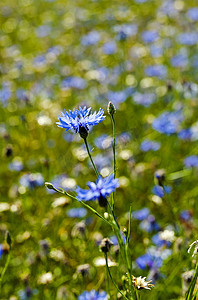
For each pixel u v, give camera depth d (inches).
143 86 63.5
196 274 27.3
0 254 36.7
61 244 41.0
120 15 87.6
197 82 62.6
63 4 109.3
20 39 94.1
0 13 110.4
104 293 31.7
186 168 47.2
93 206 43.2
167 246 36.4
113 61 75.6
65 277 37.0
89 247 38.5
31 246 41.2
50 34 92.1
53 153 54.0
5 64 77.7
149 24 83.7
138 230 41.2
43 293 36.7
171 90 57.1
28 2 114.3
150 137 52.7
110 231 40.6
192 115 56.7
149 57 72.4
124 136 52.1
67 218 42.8
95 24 90.7
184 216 38.8
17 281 38.8
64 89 63.5
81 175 47.3
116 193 44.9
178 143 52.4
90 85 66.1
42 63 74.8
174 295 35.3
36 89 68.0
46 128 55.2
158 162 49.0
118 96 59.3
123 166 48.2
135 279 28.6
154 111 60.1
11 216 43.9
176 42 74.5
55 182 45.3
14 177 51.4
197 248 28.3
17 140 56.7
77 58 77.4
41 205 43.9
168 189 42.3
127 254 26.7
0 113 64.3
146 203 44.6
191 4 88.4
